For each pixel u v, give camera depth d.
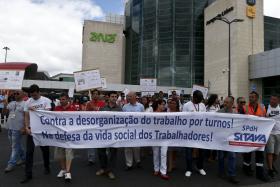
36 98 7.67
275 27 57.72
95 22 71.06
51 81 56.84
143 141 7.83
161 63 60.38
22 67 12.63
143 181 7.54
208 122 7.90
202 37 60.47
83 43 71.06
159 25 61.22
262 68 46.53
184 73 59.69
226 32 52.06
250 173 8.26
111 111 7.88
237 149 7.84
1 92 15.32
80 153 11.24
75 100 11.87
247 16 50.50
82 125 7.66
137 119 7.81
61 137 7.59
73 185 7.17
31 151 7.50
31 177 7.55
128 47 72.75
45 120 7.57
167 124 7.86
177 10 60.41
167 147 7.93
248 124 7.89
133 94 8.32
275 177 8.11
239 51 49.44
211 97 9.37
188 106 8.23
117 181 7.52
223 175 8.10
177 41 59.97
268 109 8.55
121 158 10.37
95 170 8.62
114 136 7.76
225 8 52.38
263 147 7.88
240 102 8.72
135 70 66.12
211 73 56.41
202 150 8.28
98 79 14.01
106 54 71.62
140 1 65.38
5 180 7.50
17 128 8.32
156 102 9.43
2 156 10.28
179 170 8.72
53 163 9.46
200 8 60.75
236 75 49.09
